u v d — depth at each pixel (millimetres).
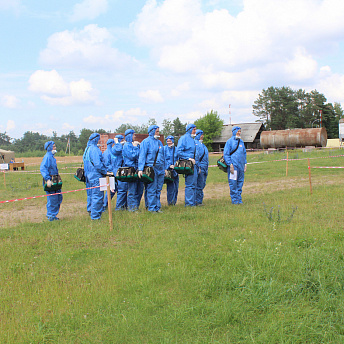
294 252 5848
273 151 43625
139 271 5500
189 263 5656
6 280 5410
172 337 3840
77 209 11602
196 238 6930
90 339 3875
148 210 10219
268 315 4137
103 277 5336
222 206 10523
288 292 4590
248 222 8023
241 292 4594
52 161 9508
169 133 77750
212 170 24891
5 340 3848
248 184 16516
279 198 11414
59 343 3812
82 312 4379
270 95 81125
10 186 17531
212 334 3861
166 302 4566
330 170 20734
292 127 76938
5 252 6742
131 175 10125
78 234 7809
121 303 4551
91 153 9320
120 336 3887
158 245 6711
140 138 41312
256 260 5422
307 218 8172
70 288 5043
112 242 7230
